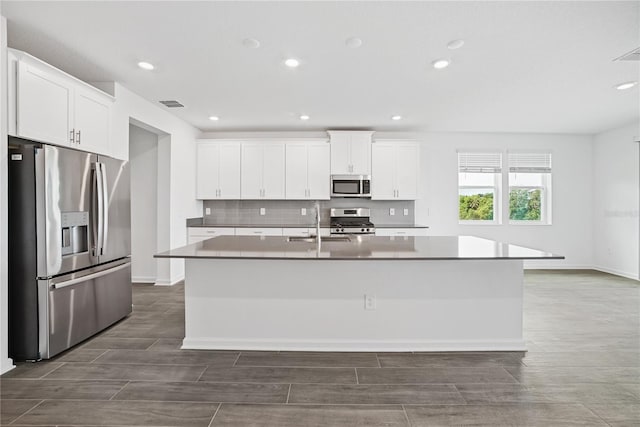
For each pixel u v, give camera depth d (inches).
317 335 107.1
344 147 217.5
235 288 106.9
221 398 78.5
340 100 163.2
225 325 107.2
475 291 106.3
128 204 134.4
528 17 92.0
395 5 86.8
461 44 107.0
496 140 234.7
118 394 80.0
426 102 165.6
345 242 122.9
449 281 106.6
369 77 134.0
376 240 129.0
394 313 106.8
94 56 115.8
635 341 113.0
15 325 96.3
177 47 109.4
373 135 230.2
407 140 218.7
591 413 73.3
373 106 172.6
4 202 91.2
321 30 99.0
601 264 231.5
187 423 69.4
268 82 139.6
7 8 87.6
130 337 115.4
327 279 106.7
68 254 104.8
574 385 84.8
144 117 161.0
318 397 79.2
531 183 238.4
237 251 99.3
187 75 132.3
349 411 73.9
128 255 134.8
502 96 156.9
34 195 95.3
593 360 98.9
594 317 136.6
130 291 136.9
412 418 71.5
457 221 233.9
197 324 107.2
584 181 237.9
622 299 162.6
